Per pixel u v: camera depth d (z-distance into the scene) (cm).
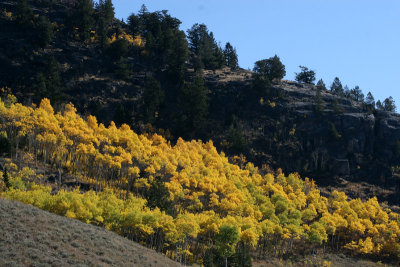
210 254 7625
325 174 16762
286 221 10819
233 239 7419
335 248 11262
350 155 17525
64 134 12094
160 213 8006
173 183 10725
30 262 4038
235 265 7475
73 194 7700
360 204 13338
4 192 7606
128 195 10294
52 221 5403
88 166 11738
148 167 11169
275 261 9512
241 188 12331
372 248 10806
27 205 5794
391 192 15762
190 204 10700
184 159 13125
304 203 12975
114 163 10825
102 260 4731
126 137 13050
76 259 4466
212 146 16312
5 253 4050
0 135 11012
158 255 5975
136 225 7262
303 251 10681
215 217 8406
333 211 13625
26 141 11862
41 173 10412
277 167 16762
